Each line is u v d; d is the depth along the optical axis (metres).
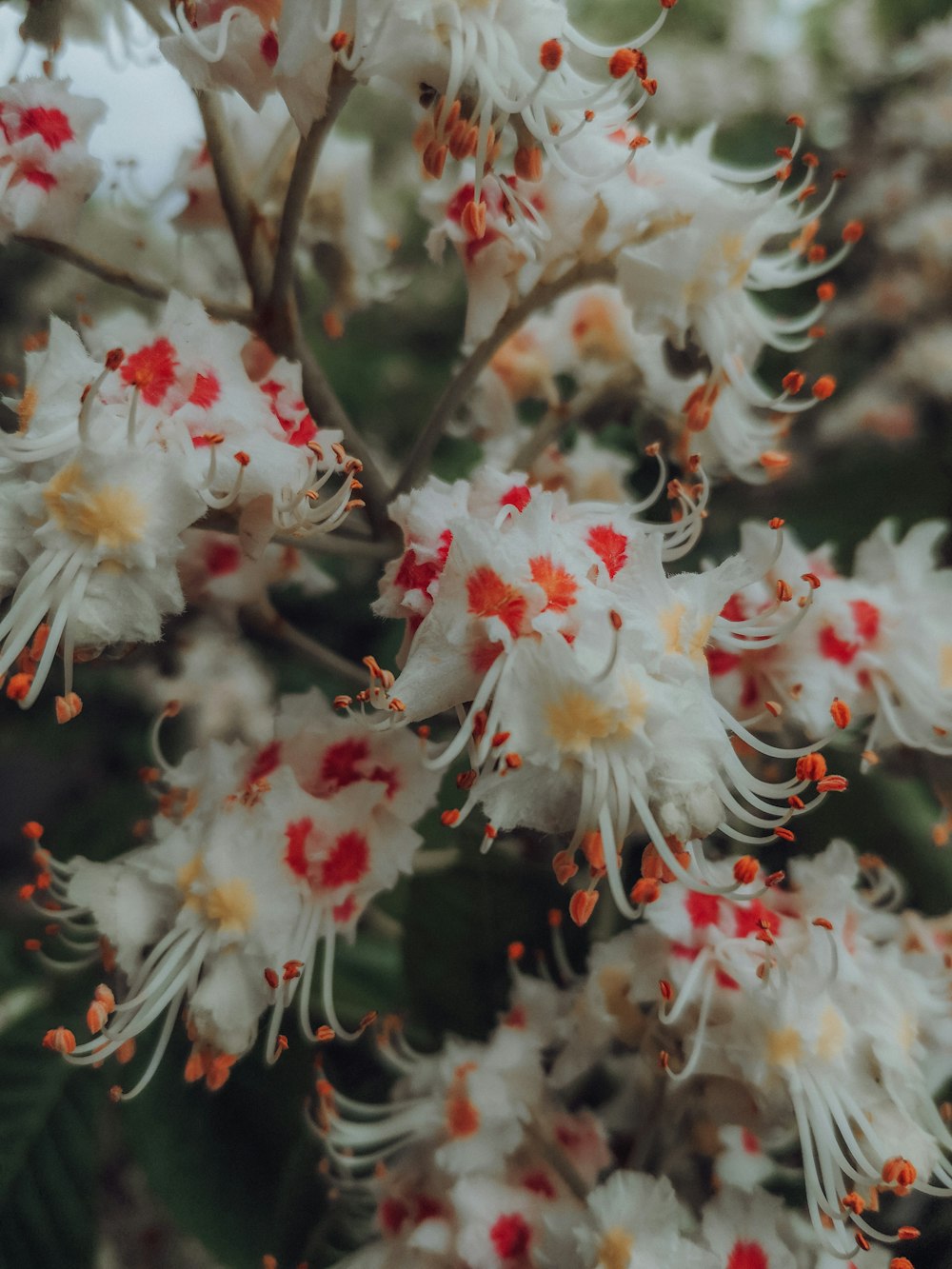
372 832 0.13
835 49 0.29
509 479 0.12
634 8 0.27
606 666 0.10
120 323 0.13
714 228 0.13
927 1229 0.15
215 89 0.12
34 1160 0.15
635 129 0.13
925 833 0.16
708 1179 0.14
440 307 0.24
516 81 0.11
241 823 0.12
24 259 0.20
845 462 0.21
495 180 0.13
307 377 0.13
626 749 0.10
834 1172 0.12
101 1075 0.16
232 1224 0.15
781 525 0.12
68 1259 0.15
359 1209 0.15
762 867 0.15
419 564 0.11
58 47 0.13
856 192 0.27
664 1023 0.12
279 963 0.12
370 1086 0.16
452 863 0.15
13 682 0.11
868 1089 0.12
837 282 0.26
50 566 0.11
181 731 0.20
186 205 0.15
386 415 0.23
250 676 0.19
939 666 0.14
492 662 0.11
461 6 0.11
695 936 0.12
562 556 0.11
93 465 0.11
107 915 0.12
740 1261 0.12
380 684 0.11
